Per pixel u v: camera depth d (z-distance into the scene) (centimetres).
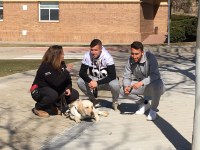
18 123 381
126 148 311
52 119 396
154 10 2053
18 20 1753
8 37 1764
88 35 1714
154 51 1231
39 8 1736
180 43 1442
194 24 1584
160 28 2062
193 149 272
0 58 1067
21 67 824
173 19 2097
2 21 1764
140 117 407
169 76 695
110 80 413
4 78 657
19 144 321
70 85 410
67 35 1727
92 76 422
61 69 400
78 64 875
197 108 268
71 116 394
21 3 1744
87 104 383
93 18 1709
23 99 486
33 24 1745
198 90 267
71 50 1312
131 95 407
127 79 405
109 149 309
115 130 361
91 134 349
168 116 412
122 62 936
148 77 387
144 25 1798
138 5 1684
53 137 340
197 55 267
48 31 1741
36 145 319
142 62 390
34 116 406
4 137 338
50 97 397
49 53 397
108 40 1708
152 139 334
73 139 334
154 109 395
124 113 423
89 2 1702
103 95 519
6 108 440
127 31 1700
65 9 1719
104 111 419
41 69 399
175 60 974
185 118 405
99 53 409
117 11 1695
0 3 1764
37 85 404
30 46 1470
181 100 495
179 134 348
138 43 385
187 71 759
